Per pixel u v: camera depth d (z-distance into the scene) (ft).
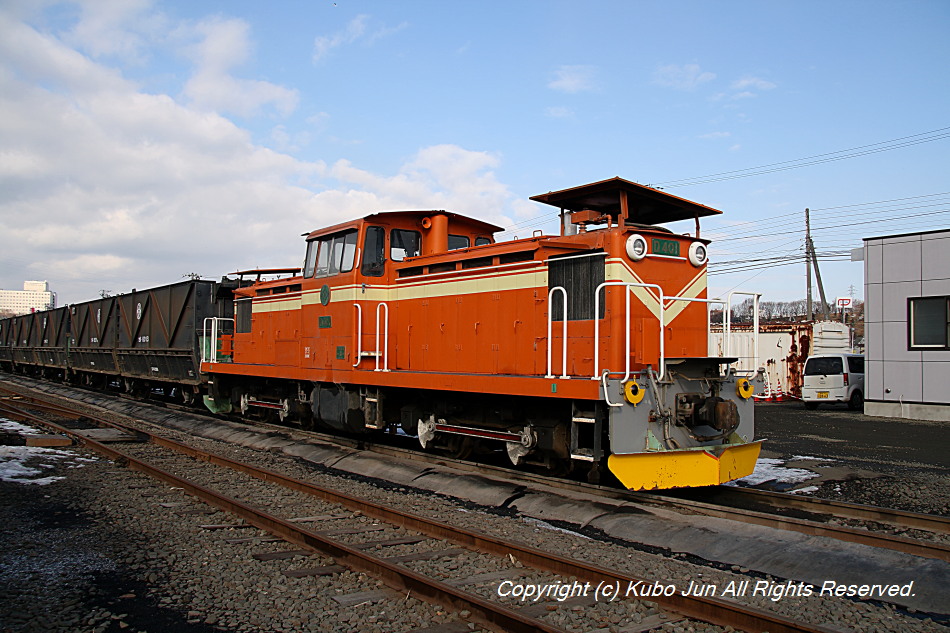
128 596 16.70
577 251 28.60
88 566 18.92
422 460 34.65
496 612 14.74
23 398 67.62
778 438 48.73
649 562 19.26
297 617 15.49
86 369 85.76
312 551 20.11
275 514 24.56
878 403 62.34
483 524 23.48
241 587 17.19
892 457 39.70
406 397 38.22
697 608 15.48
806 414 67.46
